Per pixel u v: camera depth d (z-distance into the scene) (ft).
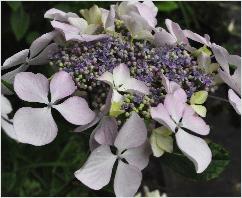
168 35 0.73
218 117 1.89
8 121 0.74
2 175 1.31
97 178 0.67
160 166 1.74
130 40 0.75
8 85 0.73
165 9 1.34
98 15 0.78
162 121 0.65
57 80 0.70
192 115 0.69
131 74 0.71
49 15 0.82
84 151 1.40
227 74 0.73
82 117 0.69
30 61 0.78
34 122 0.68
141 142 0.67
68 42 0.75
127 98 0.68
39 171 1.42
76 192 1.21
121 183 0.68
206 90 0.73
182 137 0.67
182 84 0.73
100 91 0.71
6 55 1.41
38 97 0.70
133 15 0.75
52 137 0.68
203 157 0.66
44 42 0.76
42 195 1.38
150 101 0.69
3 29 1.38
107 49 0.72
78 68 0.71
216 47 0.75
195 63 0.74
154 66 0.71
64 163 1.39
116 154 0.68
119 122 0.68
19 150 1.32
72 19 0.77
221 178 1.77
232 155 1.82
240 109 0.72
